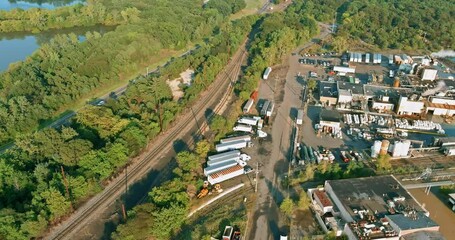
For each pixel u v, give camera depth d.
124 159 160.62
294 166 169.12
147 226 127.06
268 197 151.75
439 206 150.75
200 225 135.25
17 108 193.00
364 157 176.88
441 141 183.25
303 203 143.25
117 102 197.62
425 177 163.75
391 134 193.50
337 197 142.88
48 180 144.25
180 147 181.12
